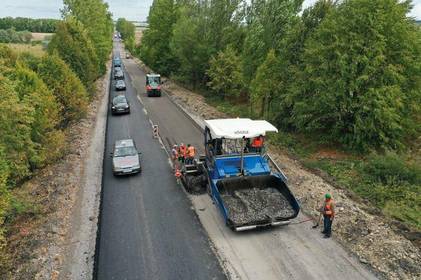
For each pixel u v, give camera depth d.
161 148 22.48
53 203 14.68
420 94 19.89
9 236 12.61
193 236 12.32
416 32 20.42
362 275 9.88
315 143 22.20
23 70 19.34
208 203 14.82
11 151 15.20
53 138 19.25
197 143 23.41
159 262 10.95
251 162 14.05
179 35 42.84
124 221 13.45
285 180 13.74
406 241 11.27
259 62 28.70
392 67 19.00
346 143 20.75
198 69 43.69
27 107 14.80
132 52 116.44
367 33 19.81
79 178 17.50
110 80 56.94
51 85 23.89
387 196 15.28
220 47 41.03
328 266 10.35
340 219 12.69
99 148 22.33
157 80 42.53
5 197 11.91
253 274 10.20
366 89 19.70
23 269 10.52
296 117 22.58
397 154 19.11
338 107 20.34
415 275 9.73
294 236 11.98
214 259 10.99
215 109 34.38
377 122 19.55
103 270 10.62
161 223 13.27
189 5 44.16
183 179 16.53
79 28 36.88
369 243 11.19
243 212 12.35
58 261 10.93
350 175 17.62
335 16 21.11
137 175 18.05
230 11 40.44
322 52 20.77
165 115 31.86
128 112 32.31
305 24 23.47
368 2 19.81
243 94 38.44
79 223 13.27
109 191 16.17
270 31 28.28
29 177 17.94
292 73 23.72
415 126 20.61
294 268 10.35
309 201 14.31
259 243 11.70
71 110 25.61
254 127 13.72
